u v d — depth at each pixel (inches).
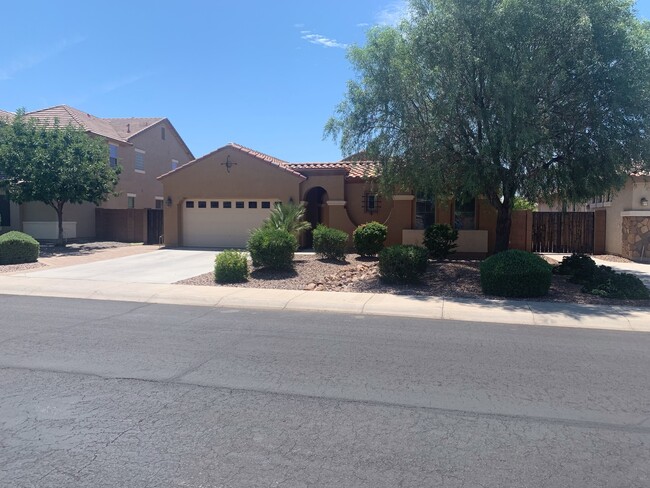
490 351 308.3
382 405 217.6
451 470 162.6
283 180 932.0
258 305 470.9
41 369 264.4
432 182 565.3
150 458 169.0
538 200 642.2
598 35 507.5
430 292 517.3
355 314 433.1
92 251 933.2
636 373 265.6
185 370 264.1
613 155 516.4
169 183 989.2
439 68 536.7
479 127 544.1
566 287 534.0
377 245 774.5
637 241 782.5
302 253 857.5
